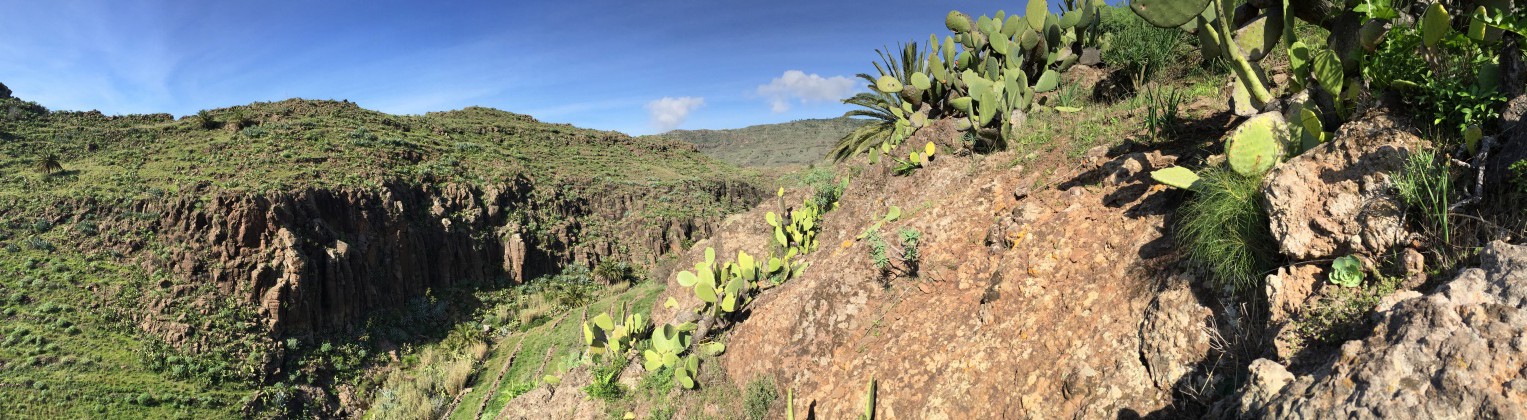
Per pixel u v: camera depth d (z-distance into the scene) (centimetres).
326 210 6962
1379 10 329
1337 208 304
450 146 10600
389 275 7238
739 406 665
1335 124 367
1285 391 258
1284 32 404
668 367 814
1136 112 736
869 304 639
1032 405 414
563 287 8819
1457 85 286
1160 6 440
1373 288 283
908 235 640
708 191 12475
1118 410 367
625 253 10156
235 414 4484
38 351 4231
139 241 5559
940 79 1028
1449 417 205
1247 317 339
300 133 8819
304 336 5691
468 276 8344
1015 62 945
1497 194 266
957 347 507
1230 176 390
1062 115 848
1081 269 480
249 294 5581
